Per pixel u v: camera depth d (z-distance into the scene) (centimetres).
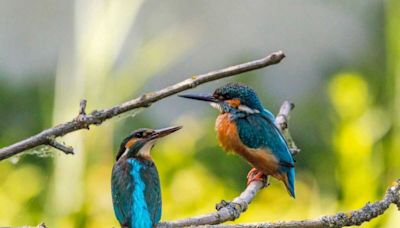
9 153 773
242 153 1087
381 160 1256
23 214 1227
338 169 1246
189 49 2025
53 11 2073
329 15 2128
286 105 1143
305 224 805
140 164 862
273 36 2169
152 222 822
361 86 1281
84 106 783
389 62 1298
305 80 2062
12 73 1947
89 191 1207
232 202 872
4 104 1723
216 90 1107
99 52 1209
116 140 1470
